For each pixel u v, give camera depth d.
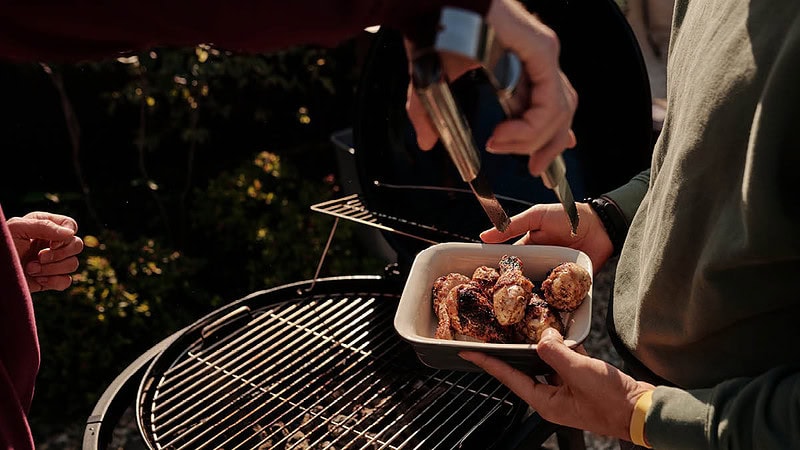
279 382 1.22
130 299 2.37
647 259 0.95
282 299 1.45
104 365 2.26
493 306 1.00
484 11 0.61
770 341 0.82
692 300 0.85
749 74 0.75
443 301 1.04
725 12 0.81
